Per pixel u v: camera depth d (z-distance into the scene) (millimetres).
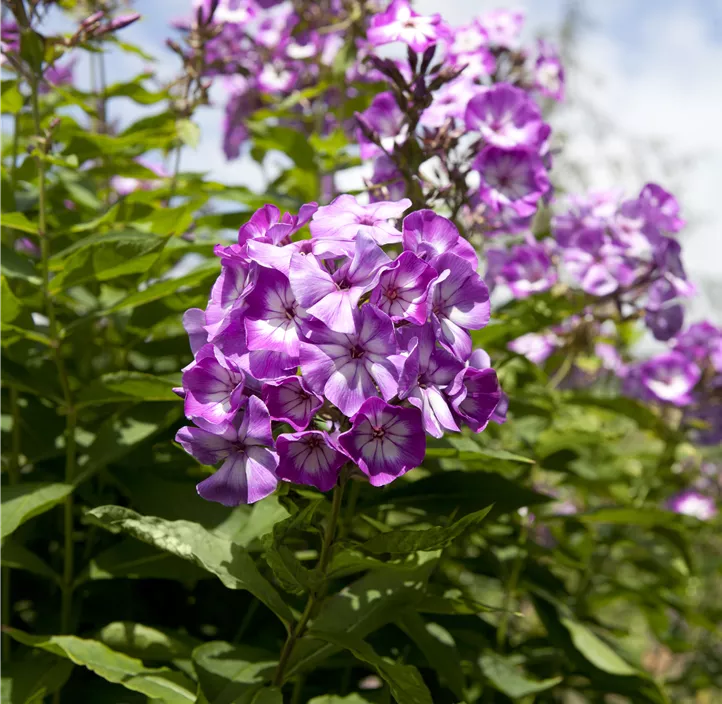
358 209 316
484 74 527
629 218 570
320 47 770
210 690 362
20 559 444
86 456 431
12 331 430
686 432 684
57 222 560
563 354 625
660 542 717
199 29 583
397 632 474
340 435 274
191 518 419
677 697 872
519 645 620
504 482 432
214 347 291
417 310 281
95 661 369
